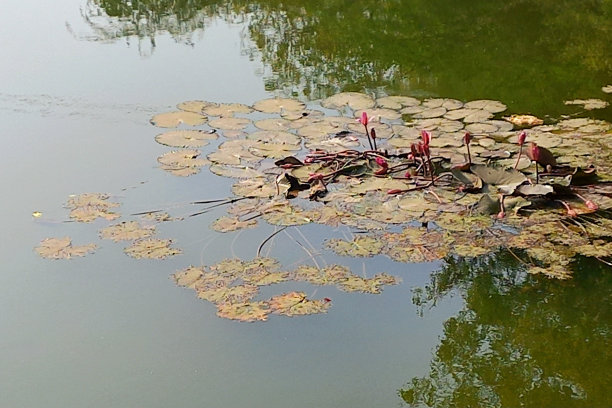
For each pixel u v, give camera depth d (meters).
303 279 3.49
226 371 2.98
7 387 2.90
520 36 7.26
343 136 4.89
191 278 3.48
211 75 6.21
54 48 6.80
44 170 4.58
